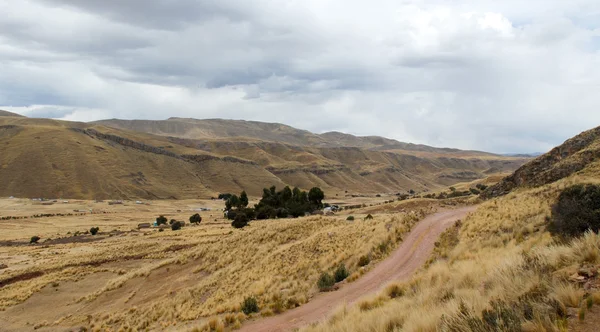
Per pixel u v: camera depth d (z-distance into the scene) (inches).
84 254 2527.1
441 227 1312.7
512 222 1037.2
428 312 353.1
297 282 1066.7
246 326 690.2
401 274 862.5
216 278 1473.9
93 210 7175.2
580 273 288.2
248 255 1678.2
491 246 864.9
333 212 4431.6
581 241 354.3
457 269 589.6
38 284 1851.6
